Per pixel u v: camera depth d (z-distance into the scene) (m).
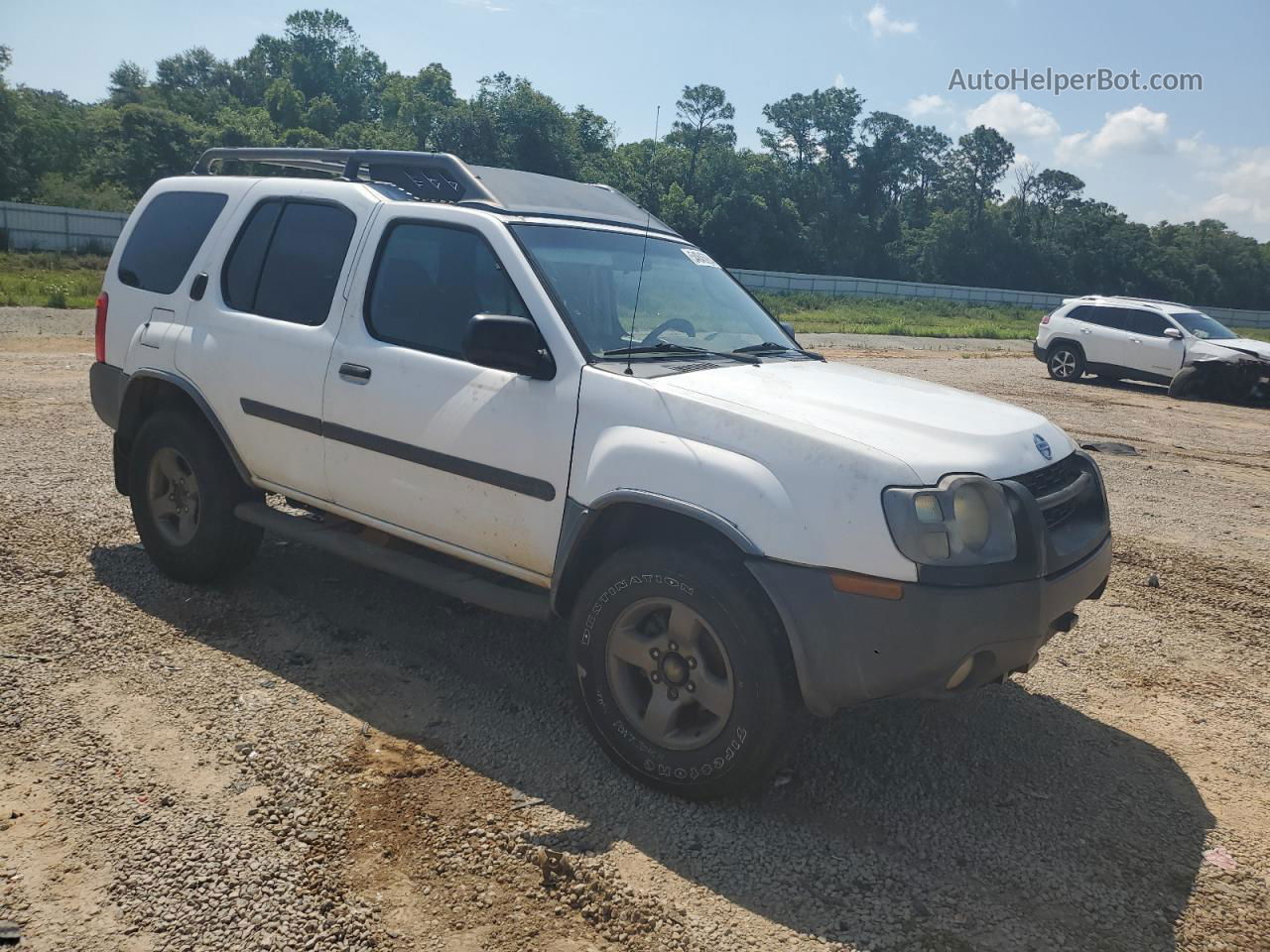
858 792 3.36
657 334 3.83
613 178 92.00
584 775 3.32
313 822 2.93
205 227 4.77
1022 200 110.44
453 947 2.46
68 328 17.16
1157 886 2.93
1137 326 18.58
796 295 64.06
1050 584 3.04
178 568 4.72
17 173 68.00
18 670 3.76
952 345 30.62
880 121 110.06
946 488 2.89
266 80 124.06
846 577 2.86
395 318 3.95
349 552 4.06
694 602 3.06
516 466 3.50
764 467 3.00
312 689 3.81
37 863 2.68
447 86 115.69
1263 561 6.60
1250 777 3.66
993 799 3.37
